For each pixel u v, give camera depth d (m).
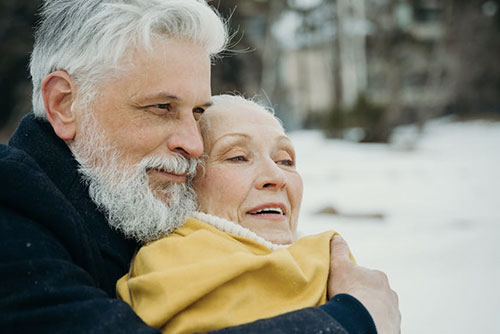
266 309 1.24
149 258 1.30
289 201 1.62
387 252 5.57
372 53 28.28
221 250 1.32
